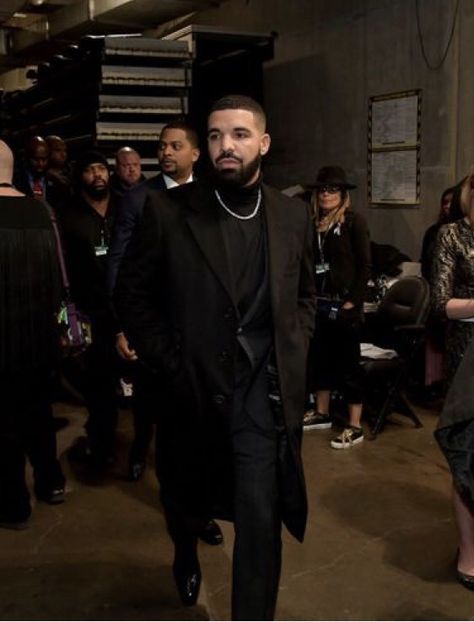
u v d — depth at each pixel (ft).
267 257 6.91
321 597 8.66
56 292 9.96
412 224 18.48
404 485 11.85
